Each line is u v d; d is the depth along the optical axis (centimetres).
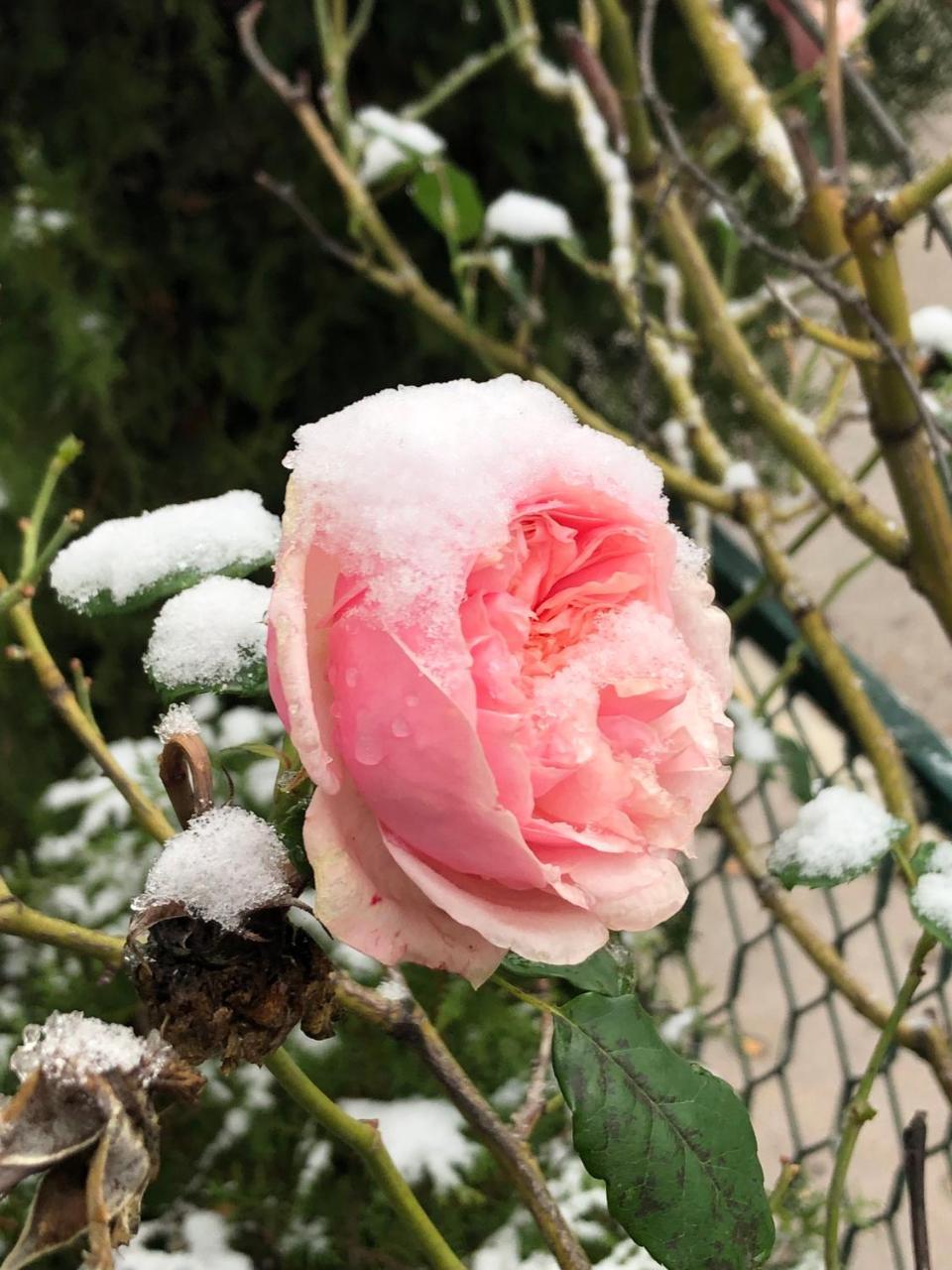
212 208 78
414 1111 53
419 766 24
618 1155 29
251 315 79
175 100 75
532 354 57
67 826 64
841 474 47
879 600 139
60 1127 24
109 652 73
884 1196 85
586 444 26
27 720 71
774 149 45
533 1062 54
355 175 62
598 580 26
